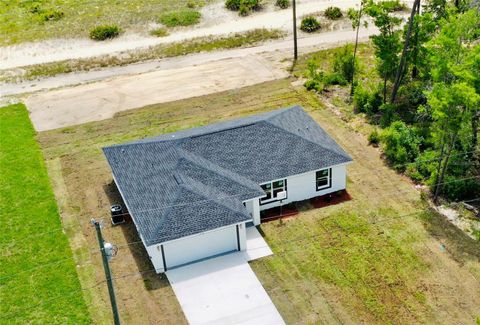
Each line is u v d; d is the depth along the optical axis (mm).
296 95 44875
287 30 55781
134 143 33844
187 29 56938
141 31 56812
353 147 38062
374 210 32406
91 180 36375
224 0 61656
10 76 50812
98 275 29219
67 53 54000
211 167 31938
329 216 32219
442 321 25734
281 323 26156
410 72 45188
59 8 62125
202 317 26688
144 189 30844
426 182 34094
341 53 47188
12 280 29234
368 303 26844
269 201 32938
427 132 37312
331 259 29391
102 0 63562
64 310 27406
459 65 32438
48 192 35469
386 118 39969
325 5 59469
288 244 30500
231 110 43312
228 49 53500
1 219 33438
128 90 47344
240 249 30219
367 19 56250
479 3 41156
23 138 41375
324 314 26438
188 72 49719
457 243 29828
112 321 26703
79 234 32000
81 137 41156
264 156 32969
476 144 34812
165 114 43406
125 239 31359
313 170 32656
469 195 32938
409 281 27812
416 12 44656
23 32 57562
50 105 45781
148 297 27844
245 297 27578
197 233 28625
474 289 27156
